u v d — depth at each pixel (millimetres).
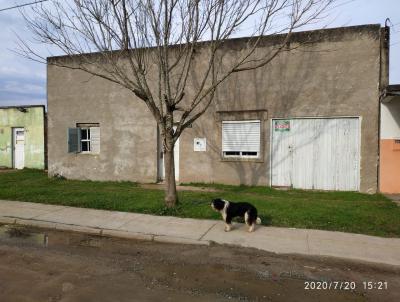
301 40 11828
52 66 15703
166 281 5066
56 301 4387
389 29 11102
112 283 4957
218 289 4820
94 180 14984
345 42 11422
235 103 12719
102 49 9398
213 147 13031
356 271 5555
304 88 11906
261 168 12492
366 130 11328
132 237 7352
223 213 7473
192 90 13211
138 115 14172
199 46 13000
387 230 7465
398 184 11141
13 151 20547
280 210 8875
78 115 15297
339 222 7945
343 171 11633
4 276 5203
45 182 14320
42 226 8180
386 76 11125
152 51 12617
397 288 4961
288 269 5582
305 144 11992
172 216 8688
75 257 6098
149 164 14086
